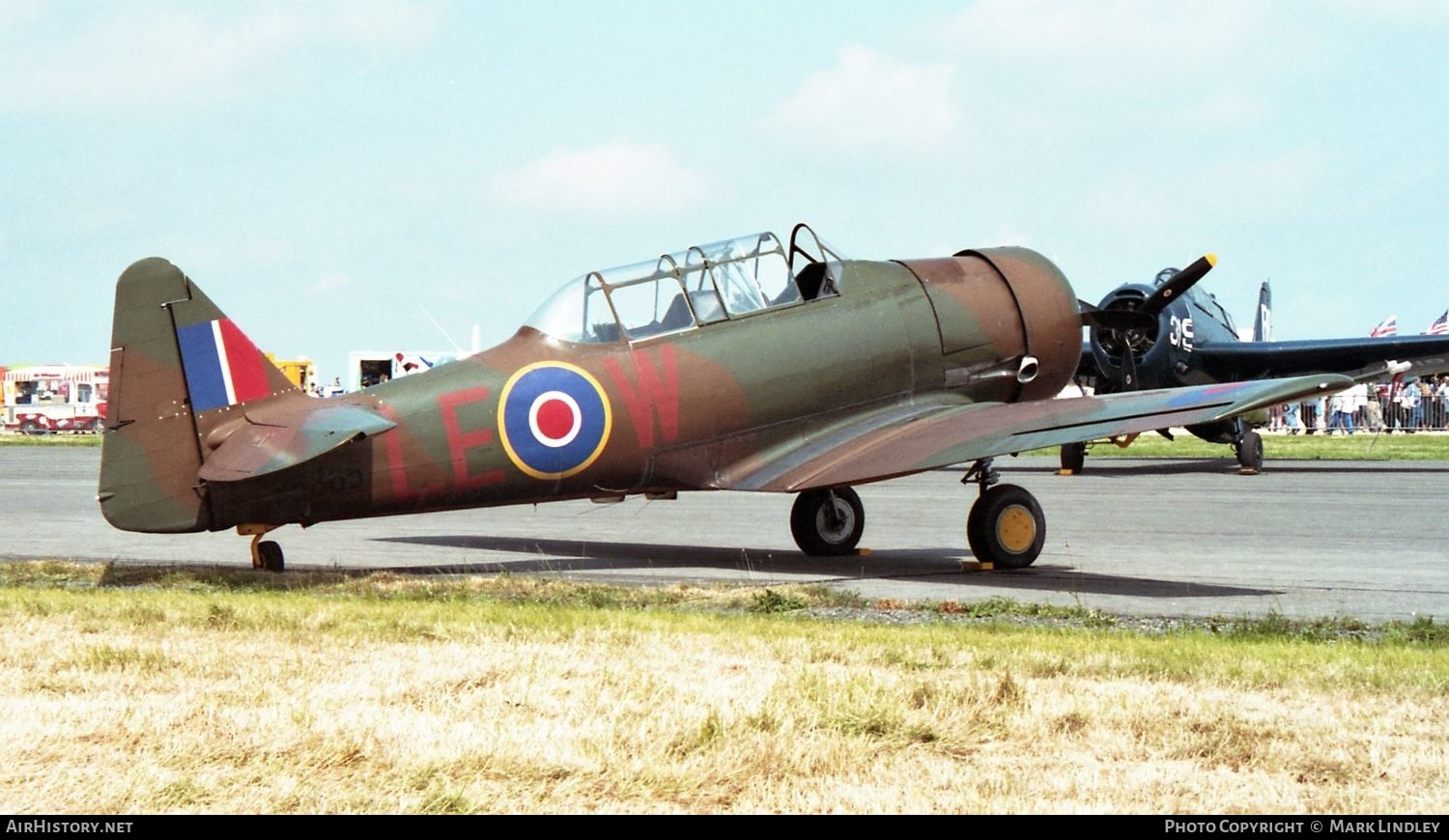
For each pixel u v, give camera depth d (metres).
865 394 13.48
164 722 5.62
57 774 4.98
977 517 12.44
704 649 7.38
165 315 10.61
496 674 6.61
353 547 14.64
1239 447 26.03
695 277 12.65
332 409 10.94
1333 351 27.05
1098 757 5.27
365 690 6.26
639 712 5.85
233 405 10.81
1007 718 5.77
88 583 10.84
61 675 6.59
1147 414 11.25
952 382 14.15
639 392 12.12
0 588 10.30
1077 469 26.77
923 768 5.13
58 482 25.58
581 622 8.32
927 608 9.71
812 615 9.41
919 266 14.35
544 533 16.48
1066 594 10.79
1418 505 19.42
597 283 12.19
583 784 4.92
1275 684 6.54
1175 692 6.32
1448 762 5.18
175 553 13.88
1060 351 14.91
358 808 4.66
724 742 5.38
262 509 10.84
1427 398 43.53
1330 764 5.16
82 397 63.59
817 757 5.22
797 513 13.82
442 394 11.39
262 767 5.07
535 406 11.69
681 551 14.35
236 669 6.73
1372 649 7.75
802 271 13.64
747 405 12.70
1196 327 27.22
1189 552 13.81
